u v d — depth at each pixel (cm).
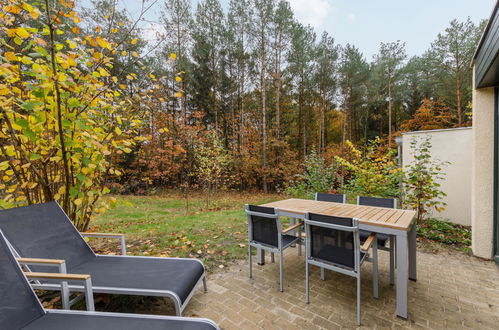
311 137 1772
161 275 195
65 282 166
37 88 206
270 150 1391
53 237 219
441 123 1386
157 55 1001
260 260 302
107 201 298
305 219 223
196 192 1195
